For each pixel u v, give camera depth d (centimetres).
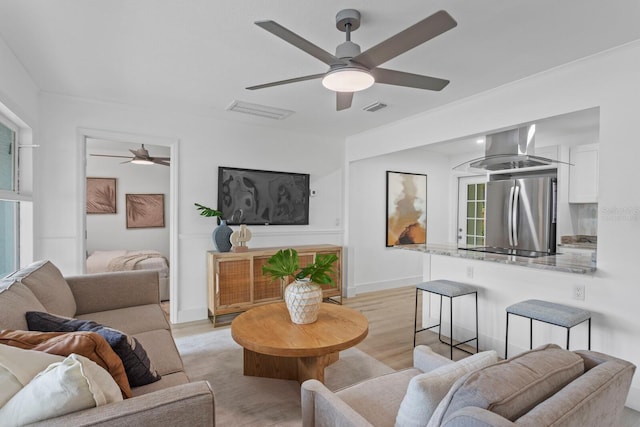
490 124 307
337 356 286
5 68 229
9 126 267
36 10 189
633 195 220
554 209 384
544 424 77
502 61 248
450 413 90
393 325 381
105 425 95
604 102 233
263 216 447
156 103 352
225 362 282
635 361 220
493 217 434
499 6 183
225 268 378
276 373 253
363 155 476
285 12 191
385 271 561
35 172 303
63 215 328
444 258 351
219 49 235
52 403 94
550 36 213
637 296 219
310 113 382
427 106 352
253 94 324
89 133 340
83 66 263
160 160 517
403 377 165
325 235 499
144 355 154
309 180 484
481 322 315
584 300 244
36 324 154
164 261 484
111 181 621
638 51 219
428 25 149
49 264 241
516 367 99
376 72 199
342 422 119
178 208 391
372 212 546
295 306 238
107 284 266
